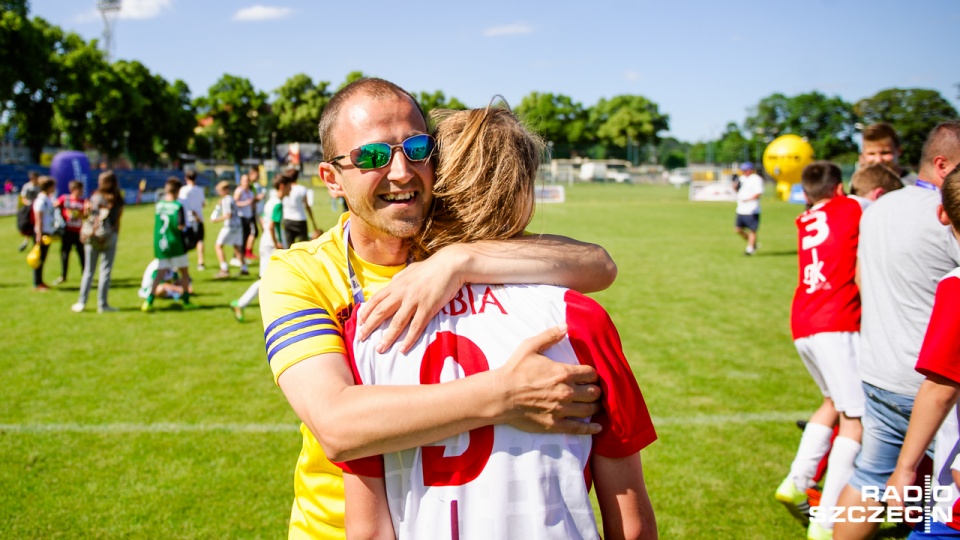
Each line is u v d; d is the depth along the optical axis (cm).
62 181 2673
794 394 497
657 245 1485
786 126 5516
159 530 314
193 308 830
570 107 8056
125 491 350
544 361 115
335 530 139
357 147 133
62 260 1005
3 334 688
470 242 135
